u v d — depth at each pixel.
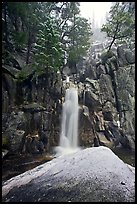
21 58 20.97
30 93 17.27
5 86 15.94
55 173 3.88
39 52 16.61
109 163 3.97
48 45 16.53
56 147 17.39
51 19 17.05
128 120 19.16
